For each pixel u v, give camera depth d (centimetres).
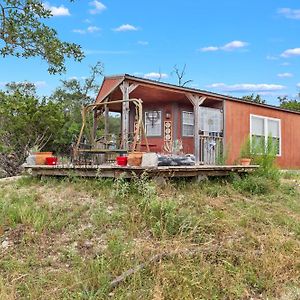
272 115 1456
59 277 387
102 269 399
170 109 1297
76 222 525
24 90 2145
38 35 969
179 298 363
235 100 1291
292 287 408
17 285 375
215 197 675
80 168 738
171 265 411
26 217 529
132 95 1183
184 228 499
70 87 3100
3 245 462
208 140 1200
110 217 532
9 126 1310
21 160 1282
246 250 470
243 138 1319
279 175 883
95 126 1070
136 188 625
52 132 1444
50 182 761
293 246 490
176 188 688
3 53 971
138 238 482
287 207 667
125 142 913
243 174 840
